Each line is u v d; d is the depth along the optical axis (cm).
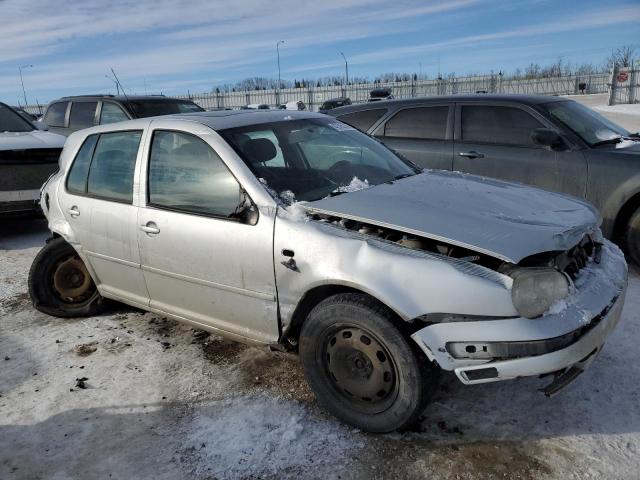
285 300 304
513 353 245
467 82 4281
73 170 434
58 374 368
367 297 274
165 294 371
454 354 254
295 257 292
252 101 4528
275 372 355
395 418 276
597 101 3144
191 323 364
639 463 257
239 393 334
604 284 285
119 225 381
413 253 267
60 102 1115
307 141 375
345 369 290
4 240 736
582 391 315
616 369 334
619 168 508
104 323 445
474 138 609
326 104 2617
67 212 427
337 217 296
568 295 261
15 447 295
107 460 281
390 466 265
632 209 513
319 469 266
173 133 362
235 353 383
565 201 331
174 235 345
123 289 407
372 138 432
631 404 300
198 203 340
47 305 456
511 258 250
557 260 272
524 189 350
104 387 349
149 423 309
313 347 296
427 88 4309
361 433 290
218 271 328
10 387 355
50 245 449
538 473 255
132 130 391
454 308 253
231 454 280
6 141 695
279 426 300
